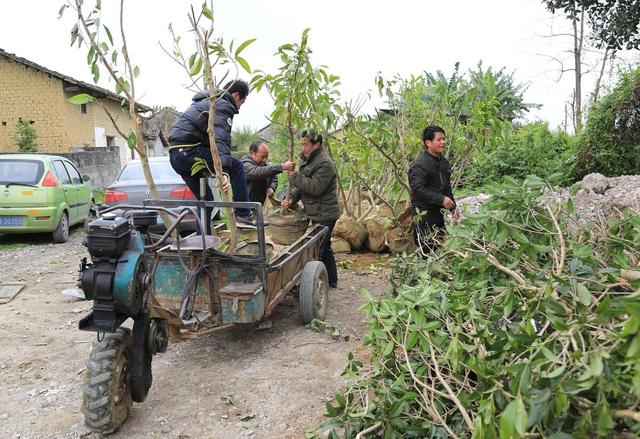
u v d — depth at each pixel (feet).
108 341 10.91
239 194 18.84
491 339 7.97
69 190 34.71
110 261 9.93
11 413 12.33
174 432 11.33
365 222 27.99
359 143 26.00
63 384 13.76
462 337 8.44
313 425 11.50
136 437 11.14
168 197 29.07
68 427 11.64
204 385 13.41
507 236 10.11
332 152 26.30
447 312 9.25
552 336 6.42
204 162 15.81
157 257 13.64
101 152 64.69
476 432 6.20
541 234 10.60
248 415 11.85
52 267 26.68
